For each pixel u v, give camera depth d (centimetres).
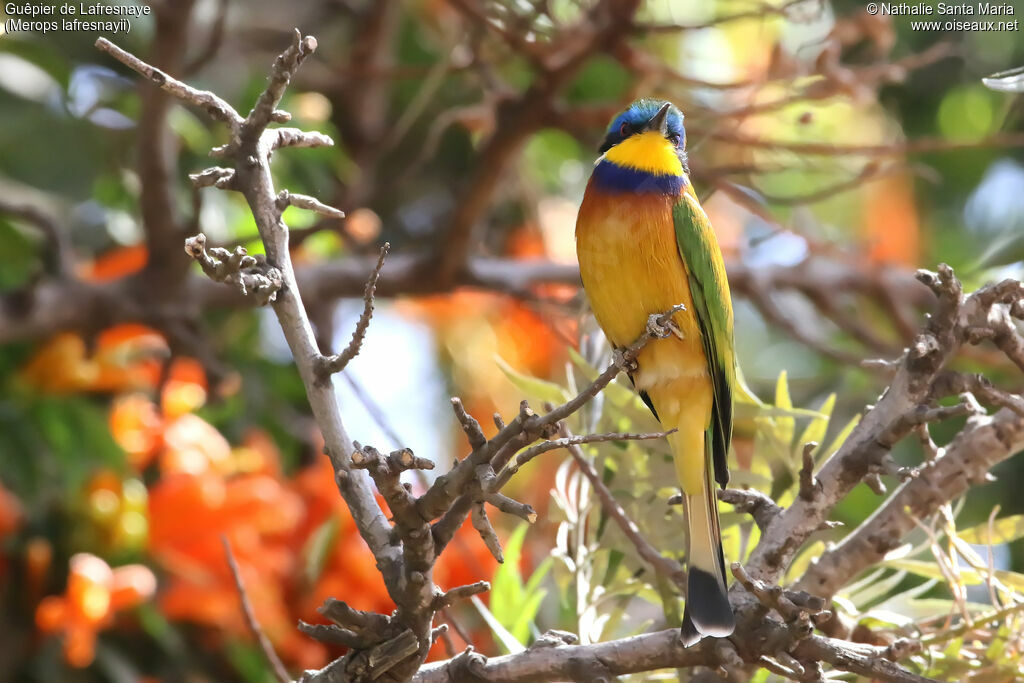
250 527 793
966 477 600
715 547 596
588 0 1010
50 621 763
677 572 609
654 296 702
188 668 797
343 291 1064
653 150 725
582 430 711
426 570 438
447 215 1153
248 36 1177
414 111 1056
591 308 758
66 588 790
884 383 1139
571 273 1115
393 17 1154
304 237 943
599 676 484
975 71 1242
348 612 445
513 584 691
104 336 935
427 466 412
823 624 603
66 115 1028
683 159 822
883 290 1200
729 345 707
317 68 1177
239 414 996
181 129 1052
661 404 705
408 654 447
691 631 484
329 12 1271
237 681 810
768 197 967
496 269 1078
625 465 706
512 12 937
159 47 872
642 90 962
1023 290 523
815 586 604
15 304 879
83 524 793
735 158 1125
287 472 1020
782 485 881
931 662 580
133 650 797
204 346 930
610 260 707
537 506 1001
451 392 1176
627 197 707
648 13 1064
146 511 797
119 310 919
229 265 455
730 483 686
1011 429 594
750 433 940
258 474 845
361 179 1065
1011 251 1196
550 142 1255
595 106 966
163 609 778
